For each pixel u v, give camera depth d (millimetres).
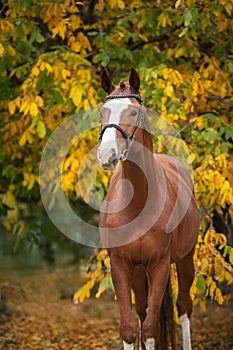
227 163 10188
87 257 20047
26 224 16594
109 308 17234
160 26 11820
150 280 7652
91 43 13078
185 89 10633
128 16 11953
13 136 12906
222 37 11789
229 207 10219
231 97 11430
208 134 10031
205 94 11477
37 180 12703
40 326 14312
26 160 12961
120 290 7535
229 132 10328
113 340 12883
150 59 11859
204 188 9836
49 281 21484
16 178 14531
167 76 10406
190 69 11789
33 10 11211
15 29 11250
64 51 11297
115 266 7617
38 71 10586
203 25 10344
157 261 7590
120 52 11469
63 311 16672
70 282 21344
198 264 9555
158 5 11367
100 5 10836
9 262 26469
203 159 10250
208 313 15469
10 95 12836
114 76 12938
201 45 12250
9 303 16531
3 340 12570
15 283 20344
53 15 10914
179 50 11289
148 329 7410
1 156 13055
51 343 12625
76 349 12016
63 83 10836
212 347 11688
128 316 7379
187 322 9047
